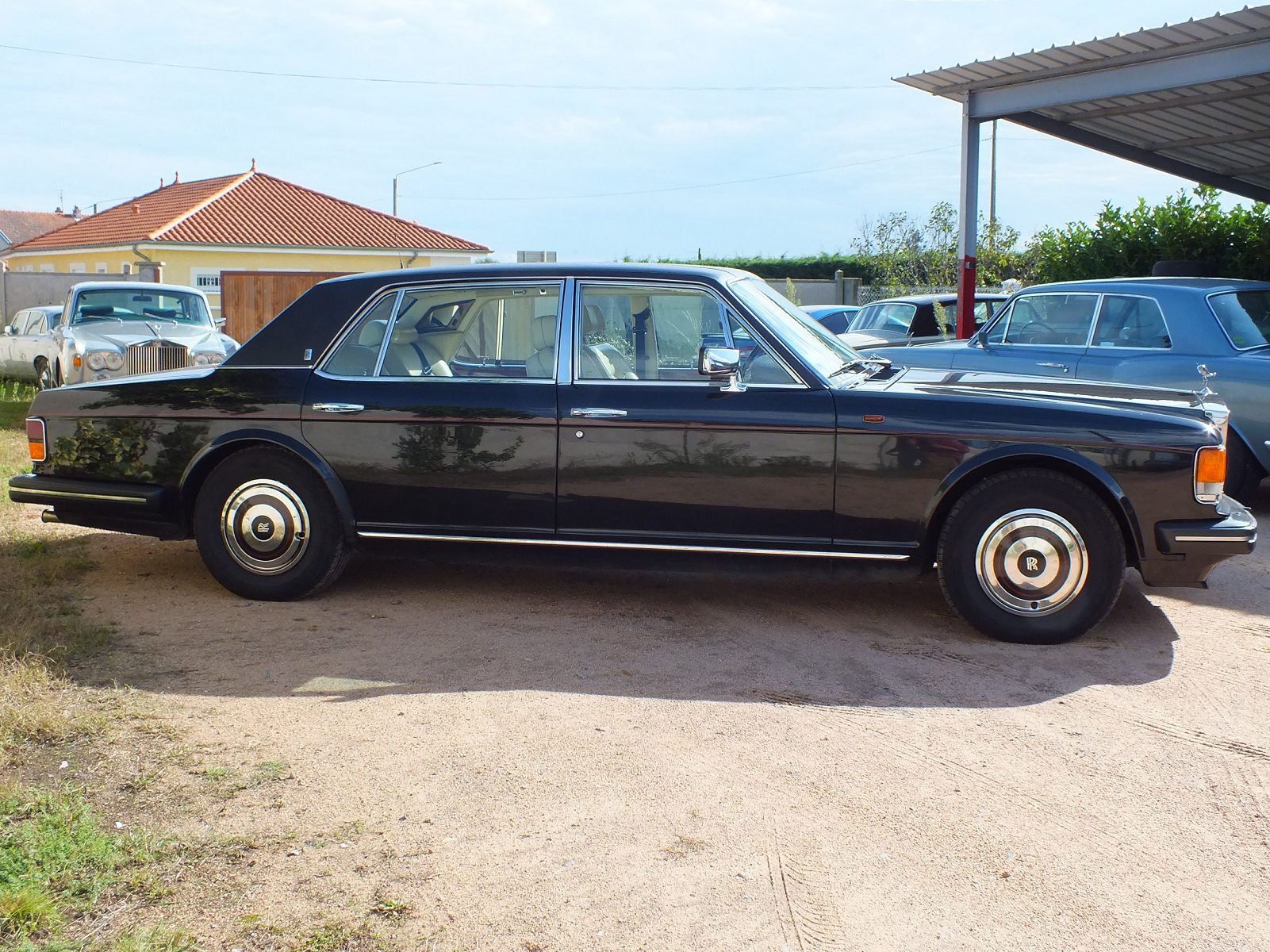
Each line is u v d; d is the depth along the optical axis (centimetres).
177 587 570
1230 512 487
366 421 526
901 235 2694
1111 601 486
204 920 276
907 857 311
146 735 383
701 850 314
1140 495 475
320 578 543
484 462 519
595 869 303
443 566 621
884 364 577
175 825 322
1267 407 725
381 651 475
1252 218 1289
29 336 1542
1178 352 771
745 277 556
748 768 365
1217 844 321
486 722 400
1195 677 454
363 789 347
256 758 367
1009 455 479
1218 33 986
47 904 273
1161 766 370
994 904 289
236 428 538
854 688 438
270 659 463
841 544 499
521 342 526
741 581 595
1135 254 1392
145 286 1420
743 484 500
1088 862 310
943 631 511
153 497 545
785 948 269
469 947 267
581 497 514
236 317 2088
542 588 578
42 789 338
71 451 562
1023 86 1198
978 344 907
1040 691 436
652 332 518
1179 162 1580
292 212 3700
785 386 499
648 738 388
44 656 446
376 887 292
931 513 488
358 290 545
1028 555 486
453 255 3769
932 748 382
